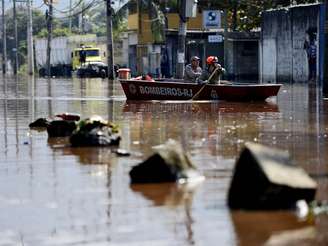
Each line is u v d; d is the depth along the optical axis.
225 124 23.50
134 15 93.75
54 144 18.73
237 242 9.73
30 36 99.38
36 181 13.95
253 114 27.36
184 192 12.62
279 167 11.38
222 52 76.00
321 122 24.23
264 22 67.06
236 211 11.22
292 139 19.48
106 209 11.68
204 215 11.05
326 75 41.41
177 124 23.45
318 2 62.00
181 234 10.19
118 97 39.53
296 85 54.31
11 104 34.78
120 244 9.91
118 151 16.86
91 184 13.54
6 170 15.16
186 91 33.72
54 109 31.25
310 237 9.83
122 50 104.00
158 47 82.12
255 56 73.88
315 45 55.91
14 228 10.80
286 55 62.09
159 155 13.59
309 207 11.21
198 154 16.69
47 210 11.74
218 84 33.31
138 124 23.48
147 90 34.44
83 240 10.14
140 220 10.95
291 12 60.62
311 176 13.80
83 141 18.20
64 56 115.62
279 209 11.23
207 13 70.25
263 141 19.06
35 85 59.34
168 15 81.62
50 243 10.09
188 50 78.69
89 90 48.88
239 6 78.06
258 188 11.16
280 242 9.66
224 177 13.83
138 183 13.51
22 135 20.88
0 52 167.00
